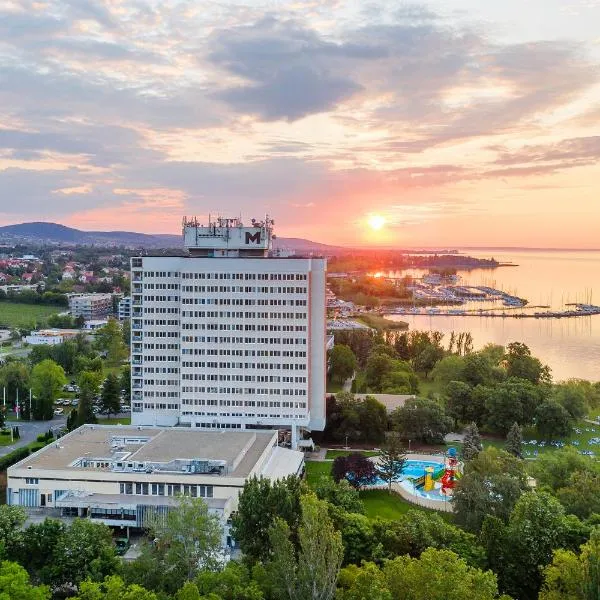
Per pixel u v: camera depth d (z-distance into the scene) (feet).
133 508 527.40
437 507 591.78
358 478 627.46
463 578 336.70
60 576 406.41
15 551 418.10
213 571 390.83
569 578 363.76
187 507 416.05
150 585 383.65
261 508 438.81
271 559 408.05
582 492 510.58
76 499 540.93
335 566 346.54
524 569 413.80
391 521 457.27
